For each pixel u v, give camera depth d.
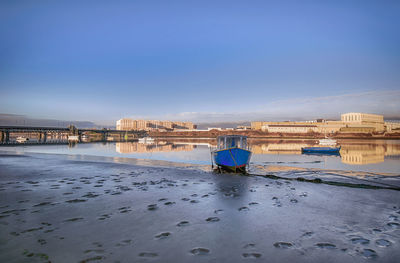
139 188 9.81
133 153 40.16
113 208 7.00
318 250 4.52
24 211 6.58
